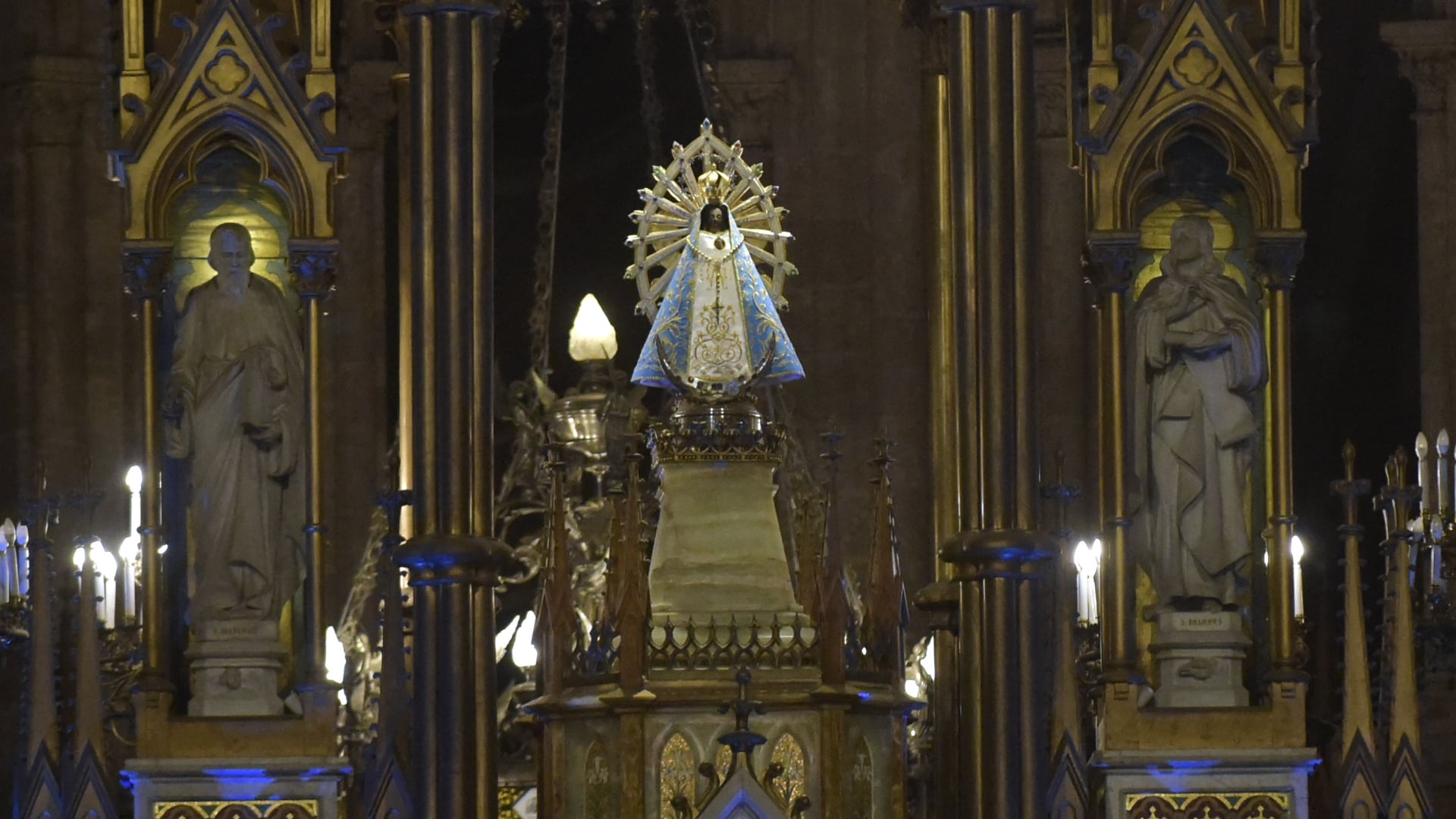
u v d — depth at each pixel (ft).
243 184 135.13
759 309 133.80
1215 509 130.93
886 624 129.70
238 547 131.54
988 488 125.08
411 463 128.57
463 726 123.44
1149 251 134.21
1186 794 127.24
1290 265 130.41
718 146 137.39
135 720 129.49
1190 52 131.13
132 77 132.16
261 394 132.26
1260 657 131.54
